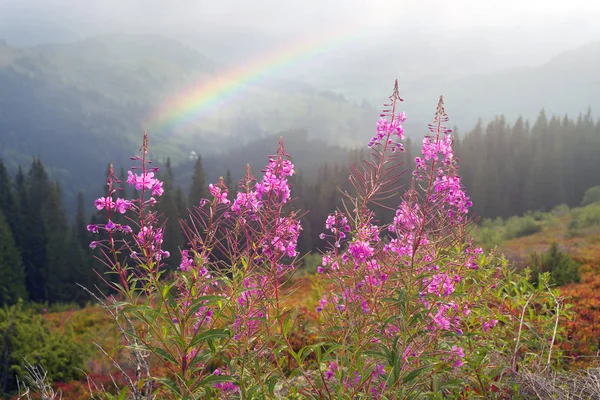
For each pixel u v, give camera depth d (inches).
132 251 116.5
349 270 140.3
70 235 2374.5
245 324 126.8
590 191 2573.8
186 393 113.8
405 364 132.3
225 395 128.6
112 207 114.9
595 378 160.6
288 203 137.6
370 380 131.6
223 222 129.6
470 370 155.6
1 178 2519.7
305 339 230.4
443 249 145.9
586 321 298.7
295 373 131.2
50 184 2598.4
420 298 129.7
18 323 431.8
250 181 134.8
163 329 118.3
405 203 142.7
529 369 179.3
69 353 423.2
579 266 517.3
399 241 142.1
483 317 173.3
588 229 1168.2
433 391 140.2
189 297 120.0
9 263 1990.7
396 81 135.5
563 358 231.9
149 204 117.3
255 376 126.8
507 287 192.9
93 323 650.8
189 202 1988.2
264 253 131.8
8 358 394.3
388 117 137.9
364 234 136.2
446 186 133.5
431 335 136.6
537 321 196.9
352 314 133.3
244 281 131.8
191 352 125.3
